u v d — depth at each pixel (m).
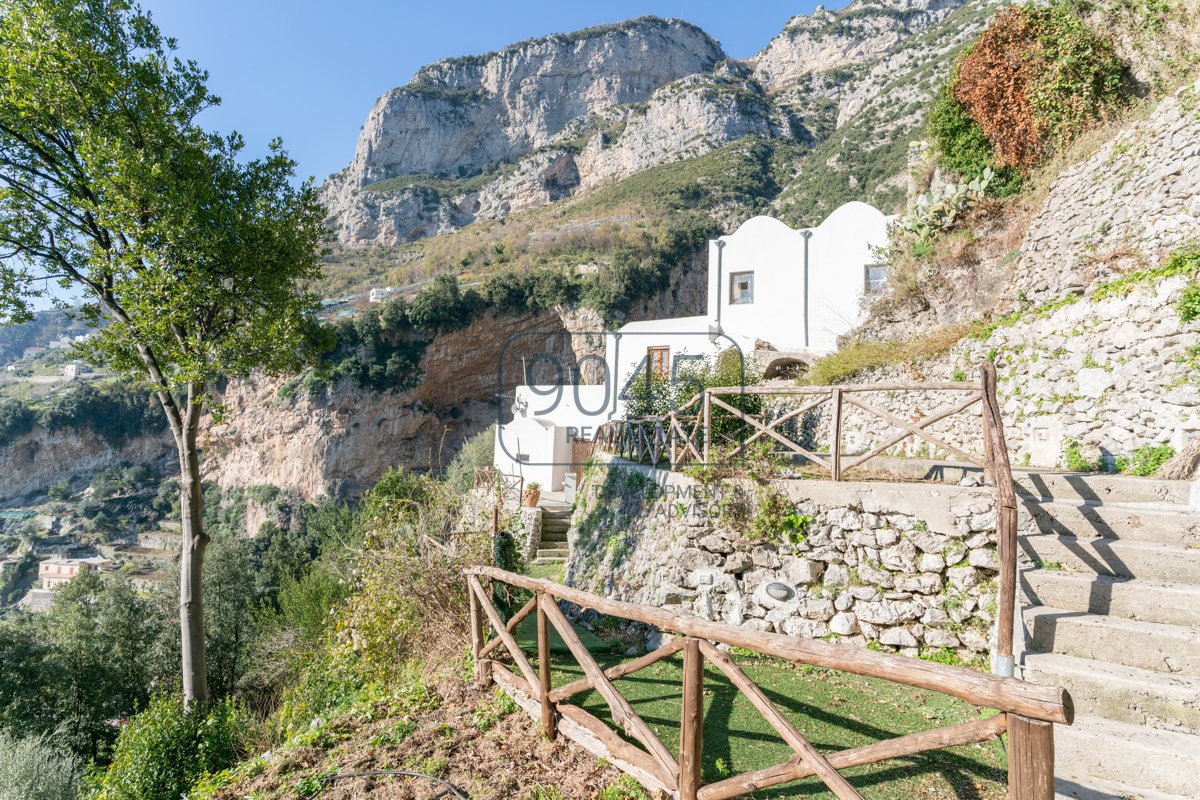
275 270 12.02
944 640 5.07
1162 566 4.04
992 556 5.04
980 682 1.97
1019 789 1.88
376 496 22.72
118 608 21.80
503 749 4.28
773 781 2.75
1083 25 11.02
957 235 12.61
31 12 9.87
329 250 13.16
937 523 5.32
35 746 11.17
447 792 3.85
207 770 7.31
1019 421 8.13
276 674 16.38
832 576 5.65
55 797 10.23
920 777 3.32
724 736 3.94
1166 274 6.20
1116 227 8.49
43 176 11.06
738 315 18.25
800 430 13.17
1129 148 8.66
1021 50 11.73
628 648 6.40
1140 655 3.51
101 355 12.06
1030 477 5.62
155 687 20.47
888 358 11.56
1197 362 5.78
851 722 4.06
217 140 11.72
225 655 22.23
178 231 9.92
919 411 10.23
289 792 4.19
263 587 28.28
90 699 19.47
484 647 5.49
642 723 3.42
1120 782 3.00
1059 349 7.53
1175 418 5.92
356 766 4.36
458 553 7.37
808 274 17.45
